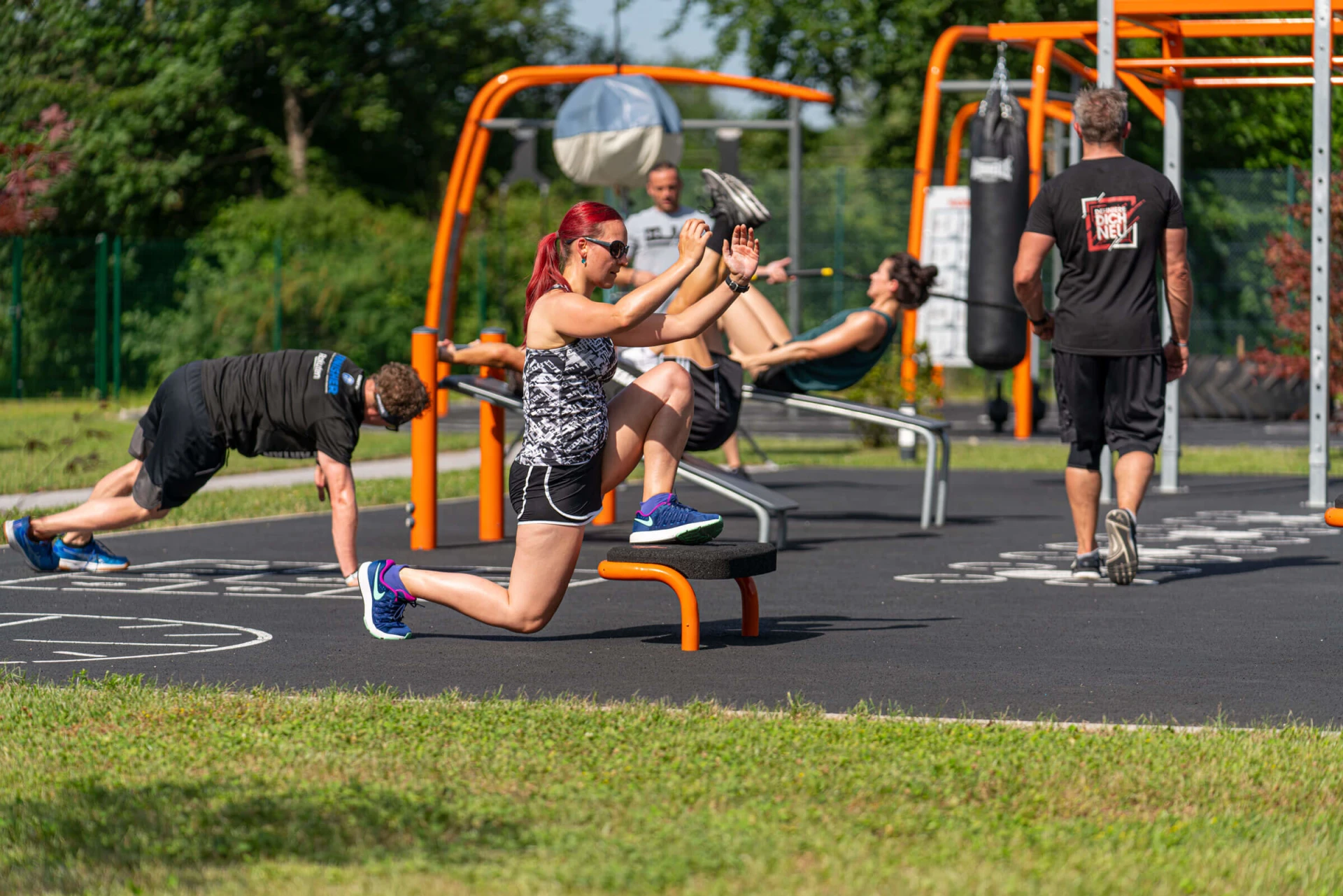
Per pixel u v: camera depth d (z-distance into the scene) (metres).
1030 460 23.95
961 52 51.09
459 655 8.31
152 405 11.04
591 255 7.93
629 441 8.25
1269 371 27.83
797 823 5.07
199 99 52.00
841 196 42.59
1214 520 15.50
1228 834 4.98
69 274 39.81
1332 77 17.27
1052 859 4.71
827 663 8.08
